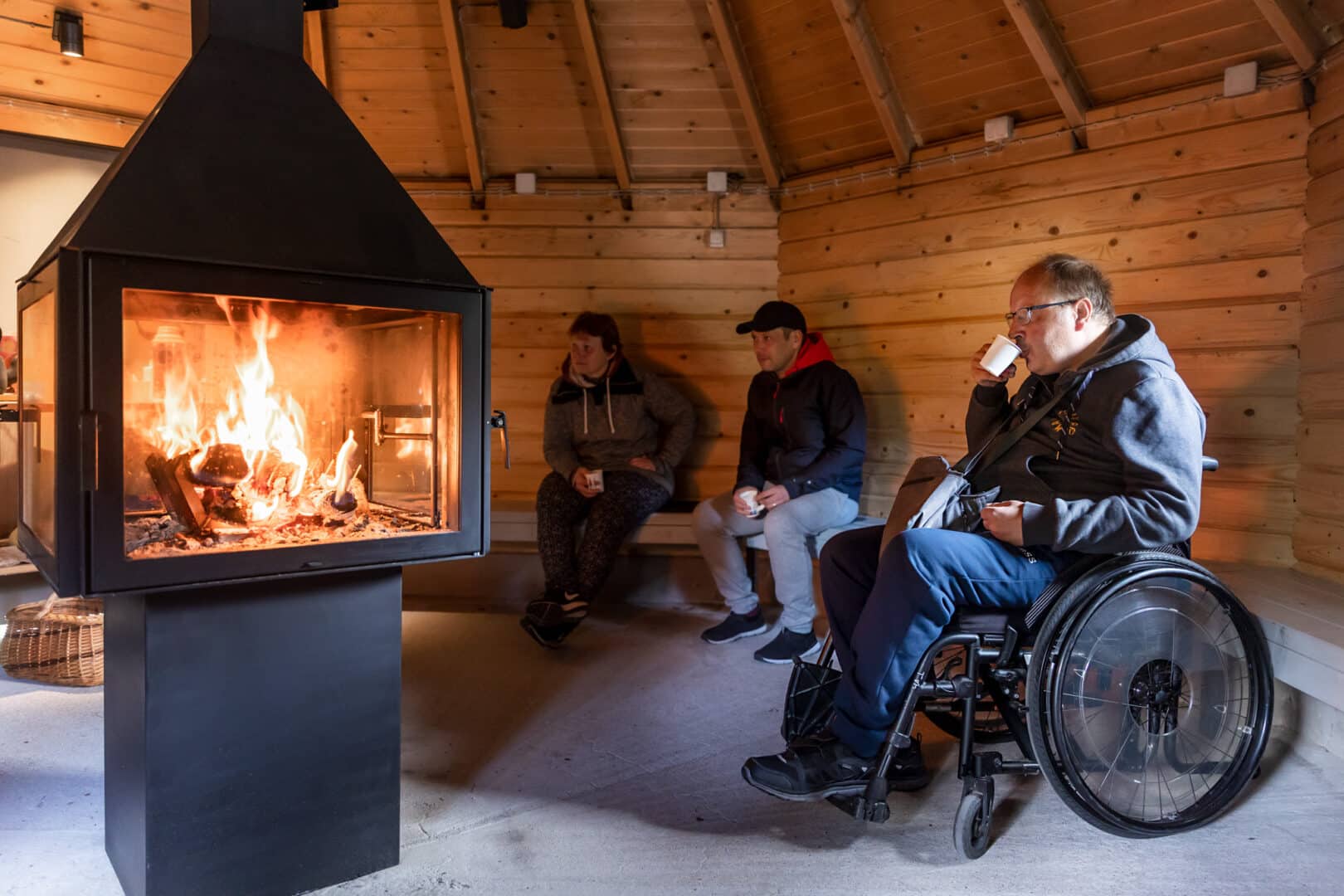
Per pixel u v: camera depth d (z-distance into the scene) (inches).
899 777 75.0
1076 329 73.1
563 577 122.2
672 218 148.4
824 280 142.0
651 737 88.7
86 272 50.1
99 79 122.6
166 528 56.7
